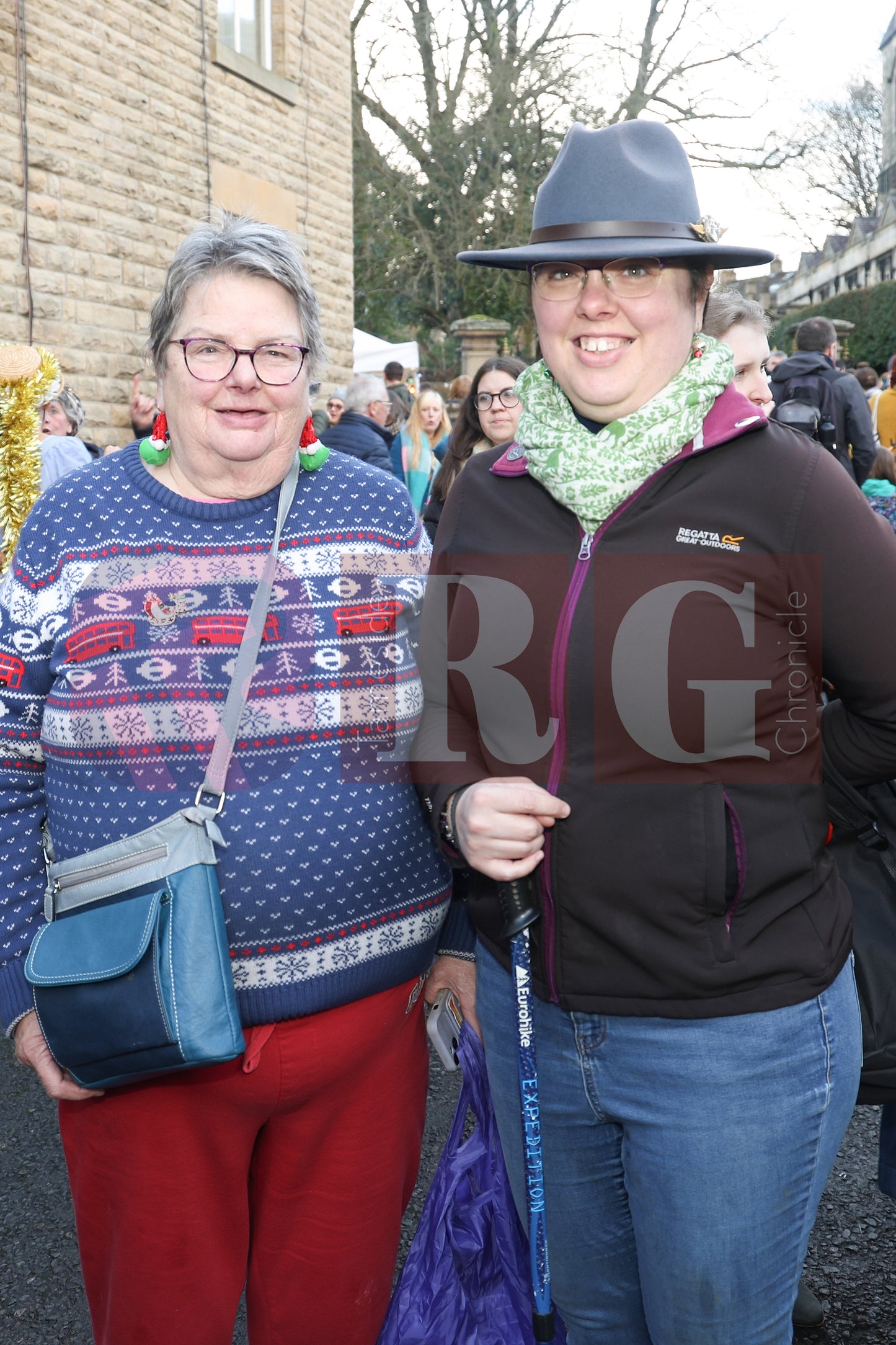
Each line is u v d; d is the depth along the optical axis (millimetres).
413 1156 1877
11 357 3373
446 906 1818
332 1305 1826
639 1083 1469
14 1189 2758
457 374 16344
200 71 8062
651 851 1414
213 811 1555
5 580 1694
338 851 1621
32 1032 1684
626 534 1441
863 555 1380
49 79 6602
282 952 1617
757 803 1415
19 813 1725
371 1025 1726
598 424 1536
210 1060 1479
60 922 1570
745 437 1430
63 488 1680
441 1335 1918
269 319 1604
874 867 1768
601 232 1462
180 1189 1679
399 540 1722
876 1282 2395
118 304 7309
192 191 8023
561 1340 1915
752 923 1429
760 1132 1430
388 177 21438
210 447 1616
